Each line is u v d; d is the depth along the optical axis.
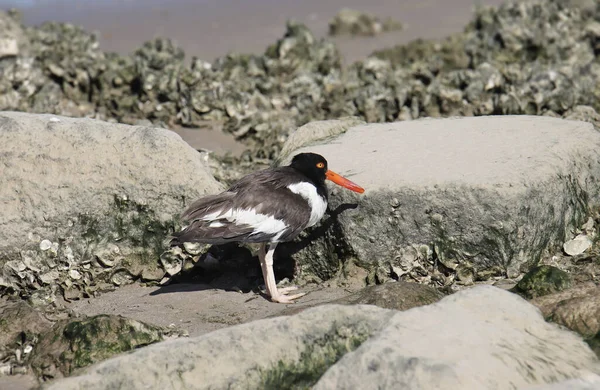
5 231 12.21
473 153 12.42
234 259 12.81
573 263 11.66
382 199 11.61
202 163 12.71
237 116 18.14
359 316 8.94
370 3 29.75
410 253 11.70
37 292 12.12
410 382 7.61
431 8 28.58
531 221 11.30
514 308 9.09
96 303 11.99
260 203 11.42
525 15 23.06
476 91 18.17
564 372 8.24
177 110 18.83
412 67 20.81
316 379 8.70
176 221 12.41
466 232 11.36
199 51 25.06
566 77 17.75
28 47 22.14
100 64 20.36
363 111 18.39
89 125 12.61
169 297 11.93
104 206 12.41
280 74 21.31
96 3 31.11
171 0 31.38
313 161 11.94
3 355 10.41
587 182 12.55
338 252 12.17
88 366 9.26
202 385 8.53
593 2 24.91
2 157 12.30
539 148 12.38
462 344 8.24
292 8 29.75
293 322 8.94
